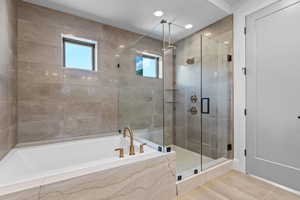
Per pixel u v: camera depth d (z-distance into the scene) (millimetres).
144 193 1483
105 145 2348
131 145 1886
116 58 2740
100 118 2574
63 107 2250
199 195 1749
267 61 1959
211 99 2508
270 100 1932
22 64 1959
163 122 2168
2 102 1470
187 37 2762
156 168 1576
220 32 2504
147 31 2885
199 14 2344
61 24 2227
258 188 1858
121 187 1344
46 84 2125
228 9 2295
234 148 2379
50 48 2150
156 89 2246
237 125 2320
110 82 2682
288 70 1766
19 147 1871
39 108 2078
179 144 2432
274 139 1895
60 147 2018
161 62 2334
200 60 2578
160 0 1992
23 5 1969
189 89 2641
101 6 2113
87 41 2480
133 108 2459
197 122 2510
